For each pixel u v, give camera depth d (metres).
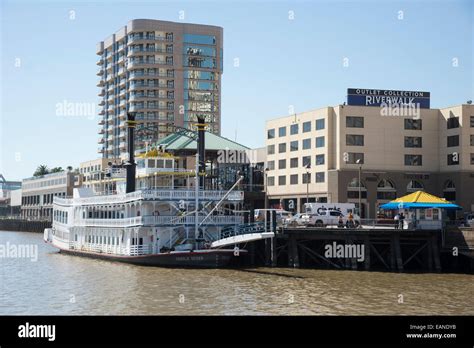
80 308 42.03
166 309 41.47
